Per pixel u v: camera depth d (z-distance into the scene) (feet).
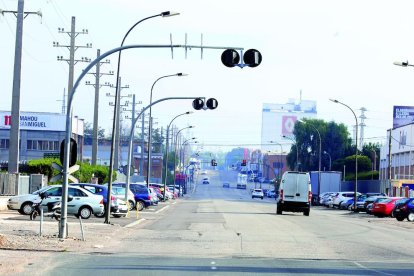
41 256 94.43
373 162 642.63
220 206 331.77
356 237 149.28
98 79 299.99
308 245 124.47
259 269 85.25
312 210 348.59
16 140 201.05
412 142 459.32
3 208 202.49
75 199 184.03
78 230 141.08
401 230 184.75
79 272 77.92
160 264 88.58
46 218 171.63
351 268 89.76
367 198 317.63
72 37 256.93
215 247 116.98
